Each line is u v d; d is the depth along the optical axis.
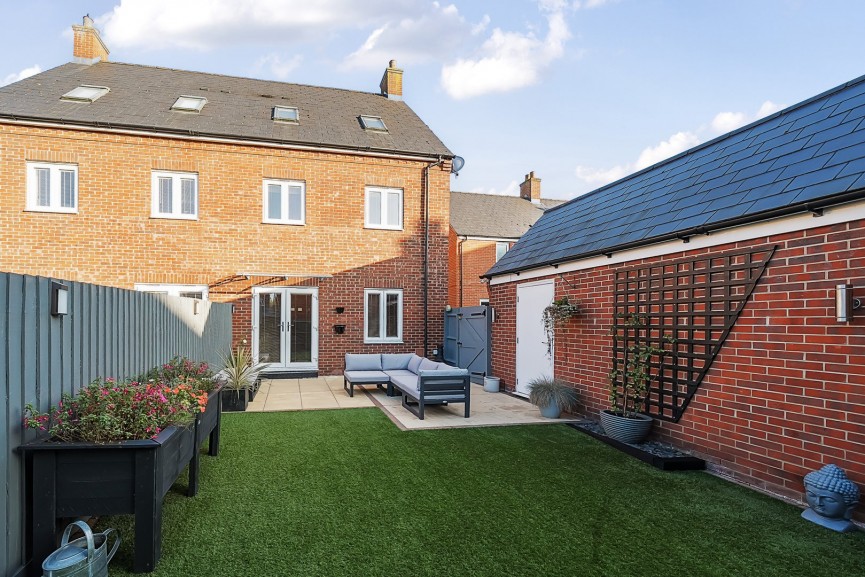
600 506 4.23
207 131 11.08
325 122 13.13
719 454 5.21
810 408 4.30
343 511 4.04
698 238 5.57
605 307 7.18
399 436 6.44
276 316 11.73
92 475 2.97
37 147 10.32
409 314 12.68
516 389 9.91
